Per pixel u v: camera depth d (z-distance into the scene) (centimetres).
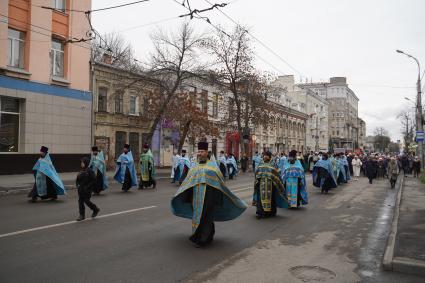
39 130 2264
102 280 553
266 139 5556
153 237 814
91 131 2608
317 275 609
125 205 1247
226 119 3984
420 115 3142
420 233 870
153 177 1800
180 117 2772
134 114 3203
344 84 10550
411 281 593
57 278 556
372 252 754
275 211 1141
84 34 2552
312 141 7750
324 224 1030
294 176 1299
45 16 2300
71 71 2472
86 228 883
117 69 2948
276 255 716
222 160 2522
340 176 2384
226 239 826
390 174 2166
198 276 584
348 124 10506
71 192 1606
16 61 2186
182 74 2741
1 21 2066
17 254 667
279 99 5866
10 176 2045
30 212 1088
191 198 798
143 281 554
